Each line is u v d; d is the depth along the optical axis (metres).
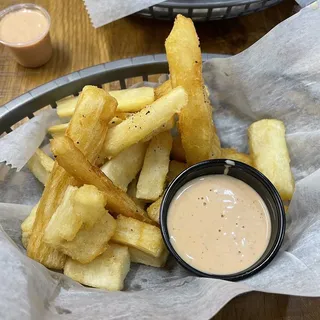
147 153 0.20
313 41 0.20
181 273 0.19
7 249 0.16
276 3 0.27
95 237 0.18
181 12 0.26
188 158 0.20
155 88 0.22
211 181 0.20
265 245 0.18
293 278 0.16
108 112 0.19
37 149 0.21
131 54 0.27
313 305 0.19
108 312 0.15
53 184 0.19
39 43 0.26
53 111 0.22
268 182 0.19
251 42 0.27
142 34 0.28
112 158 0.19
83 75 0.23
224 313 0.18
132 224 0.19
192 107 0.19
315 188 0.18
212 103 0.23
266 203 0.19
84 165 0.18
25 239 0.19
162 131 0.20
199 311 0.15
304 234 0.18
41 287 0.16
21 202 0.21
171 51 0.19
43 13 0.27
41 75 0.27
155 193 0.19
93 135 0.19
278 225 0.18
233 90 0.23
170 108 0.18
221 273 0.18
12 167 0.20
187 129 0.19
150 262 0.19
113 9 0.24
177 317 0.15
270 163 0.20
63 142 0.17
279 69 0.21
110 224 0.18
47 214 0.18
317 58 0.20
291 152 0.22
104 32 0.28
